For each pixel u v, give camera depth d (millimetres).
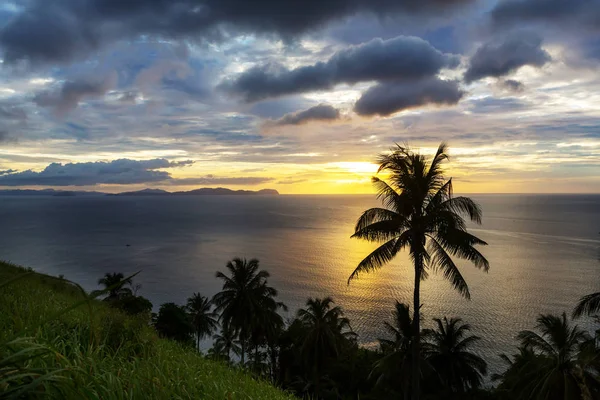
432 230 20312
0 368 2012
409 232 20188
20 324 3221
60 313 2430
